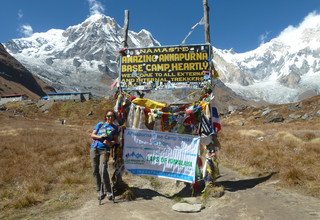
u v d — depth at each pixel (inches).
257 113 3272.6
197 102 518.6
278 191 474.3
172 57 530.3
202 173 506.3
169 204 457.1
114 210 428.1
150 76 535.8
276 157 642.2
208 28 525.7
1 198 498.6
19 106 5132.9
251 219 387.2
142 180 568.4
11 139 1117.7
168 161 508.7
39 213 437.4
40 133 1369.3
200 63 522.3
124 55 546.9
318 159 624.7
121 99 536.4
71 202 468.8
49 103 5044.3
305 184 490.0
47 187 536.1
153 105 529.3
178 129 518.6
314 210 399.9
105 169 464.8
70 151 791.7
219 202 447.5
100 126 478.6
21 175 600.1
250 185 508.4
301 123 2241.6
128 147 514.6
